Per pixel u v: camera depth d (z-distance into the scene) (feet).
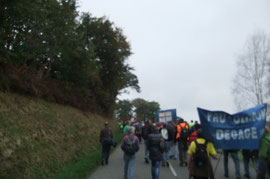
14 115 29.01
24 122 29.68
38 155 26.55
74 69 54.65
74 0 44.57
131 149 22.08
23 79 36.78
